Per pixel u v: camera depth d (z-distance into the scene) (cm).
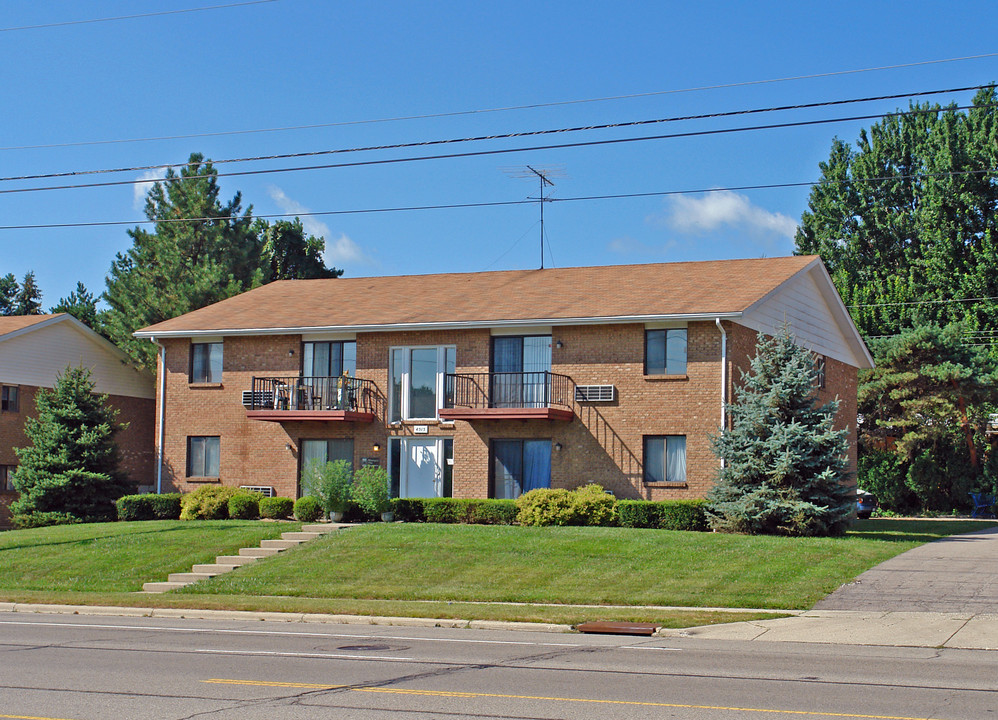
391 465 3186
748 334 2948
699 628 1558
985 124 5372
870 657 1311
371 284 3716
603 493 2780
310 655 1315
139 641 1472
